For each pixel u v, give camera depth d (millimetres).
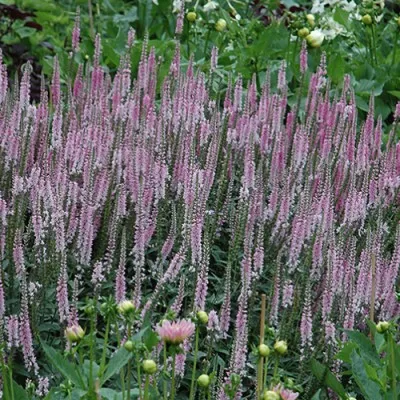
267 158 6887
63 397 4441
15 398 4562
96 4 12883
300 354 5488
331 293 5324
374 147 7309
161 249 5848
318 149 7270
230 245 5707
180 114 6879
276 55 9805
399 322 5562
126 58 7570
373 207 6531
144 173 5934
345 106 7594
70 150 6262
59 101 6887
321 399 5219
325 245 5711
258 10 12102
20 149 6199
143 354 4312
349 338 5344
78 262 5707
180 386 5355
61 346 5152
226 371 5348
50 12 12547
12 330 4879
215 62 8133
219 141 6637
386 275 5582
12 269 5324
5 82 7008
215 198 6477
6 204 5777
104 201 5844
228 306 5082
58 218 5410
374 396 4898
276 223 5953
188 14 9781
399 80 9805
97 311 5383
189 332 3990
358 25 10570
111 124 6961
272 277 5793
